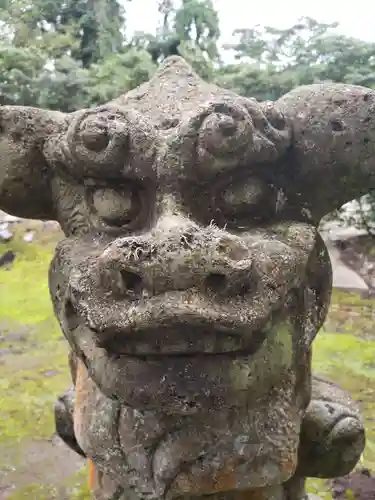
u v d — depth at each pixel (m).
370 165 1.05
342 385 2.33
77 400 1.19
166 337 0.85
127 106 1.05
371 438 2.05
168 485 1.05
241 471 1.06
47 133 1.10
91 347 0.98
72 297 0.94
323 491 1.88
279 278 0.92
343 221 3.54
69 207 1.08
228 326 0.83
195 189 0.97
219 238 0.84
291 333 1.03
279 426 1.08
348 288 3.25
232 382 0.90
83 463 2.06
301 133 1.04
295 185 1.08
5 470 2.01
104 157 0.95
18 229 4.07
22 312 3.14
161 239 0.83
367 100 1.04
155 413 1.04
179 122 0.97
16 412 2.31
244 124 0.94
